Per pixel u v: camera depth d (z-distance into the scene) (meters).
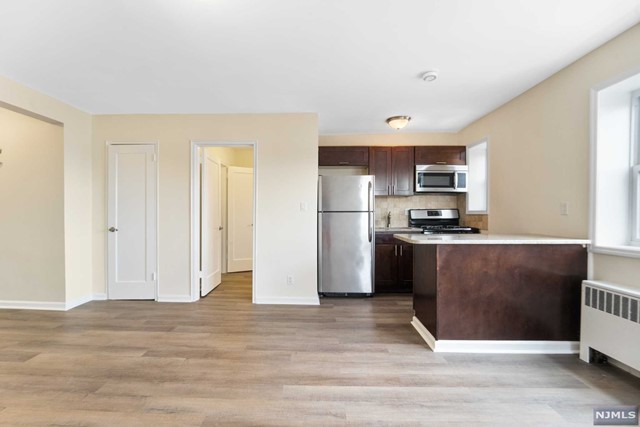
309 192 3.83
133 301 3.88
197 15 1.95
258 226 3.85
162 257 3.90
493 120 3.80
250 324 3.12
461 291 2.52
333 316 3.39
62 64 2.58
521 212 3.29
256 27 2.08
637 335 1.94
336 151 4.66
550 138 2.86
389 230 4.50
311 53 2.42
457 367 2.27
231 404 1.83
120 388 1.98
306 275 3.84
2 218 3.59
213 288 4.59
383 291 4.43
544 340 2.51
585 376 2.14
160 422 1.67
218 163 4.83
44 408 1.78
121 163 3.90
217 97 3.33
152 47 2.32
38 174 3.54
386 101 3.46
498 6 1.88
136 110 3.76
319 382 2.06
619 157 2.37
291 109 3.72
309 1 1.83
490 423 1.67
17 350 2.51
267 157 3.84
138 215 3.90
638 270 2.11
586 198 2.48
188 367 2.25
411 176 4.65
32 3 1.82
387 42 2.27
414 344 2.66
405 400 1.87
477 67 2.66
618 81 2.20
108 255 3.91
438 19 2.00
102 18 1.97
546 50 2.38
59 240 3.53
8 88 2.84
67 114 3.53
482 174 4.56
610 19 2.01
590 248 2.44
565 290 2.50
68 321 3.17
